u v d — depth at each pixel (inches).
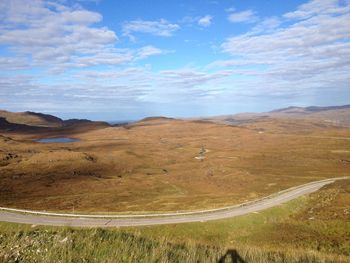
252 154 7155.5
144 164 6756.9
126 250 389.1
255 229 2085.4
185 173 5462.6
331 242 1508.4
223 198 3282.5
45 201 3666.3
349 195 2677.2
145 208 3016.7
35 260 347.6
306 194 3019.2
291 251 592.1
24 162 6594.5
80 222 1995.6
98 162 6830.7
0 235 434.9
